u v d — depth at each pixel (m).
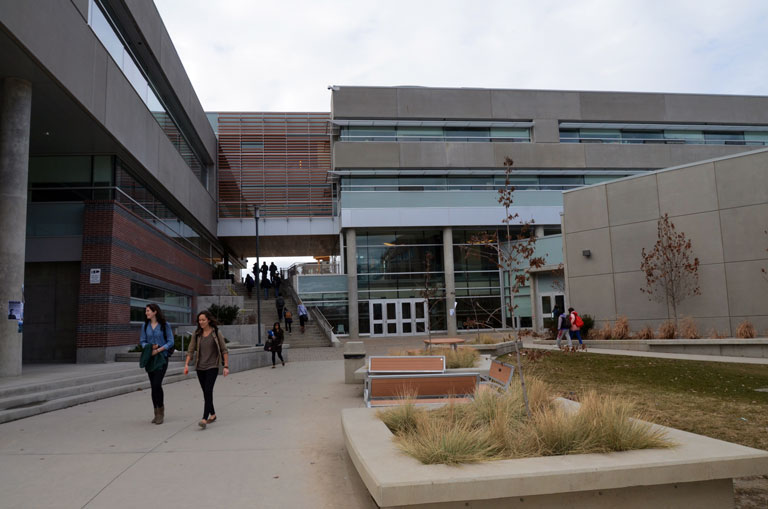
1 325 12.59
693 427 7.19
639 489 4.09
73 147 18.34
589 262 23.17
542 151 36.75
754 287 18.19
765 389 10.13
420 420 5.21
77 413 9.04
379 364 9.20
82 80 14.95
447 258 35.78
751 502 4.93
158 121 23.77
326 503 4.54
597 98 38.09
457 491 3.66
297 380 14.43
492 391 6.45
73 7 14.44
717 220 19.20
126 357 18.05
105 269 18.03
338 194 38.12
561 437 4.54
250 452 6.21
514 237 37.06
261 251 47.66
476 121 37.31
